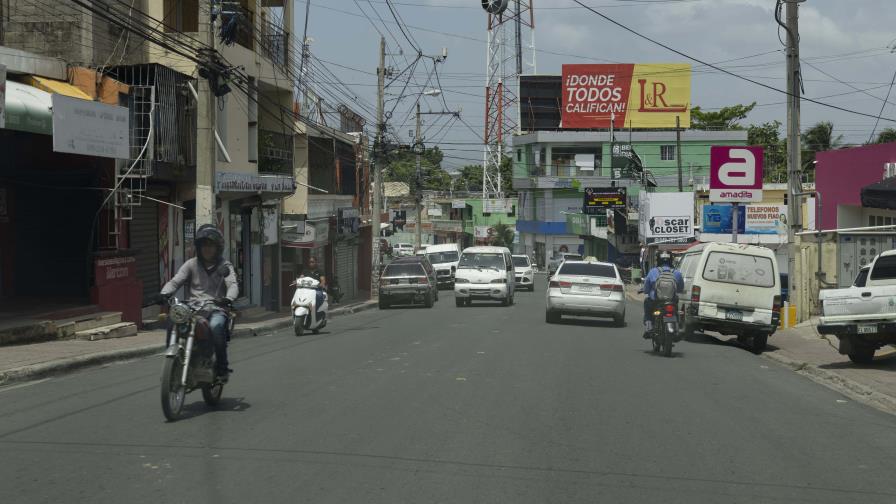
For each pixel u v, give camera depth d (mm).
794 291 23250
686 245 47062
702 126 78688
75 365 12938
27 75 17297
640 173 62312
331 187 40562
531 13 72500
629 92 70812
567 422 8938
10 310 16938
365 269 52344
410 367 13086
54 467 6660
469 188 129375
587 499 6125
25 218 19219
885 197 21406
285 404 9648
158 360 14562
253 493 6031
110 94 18609
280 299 32094
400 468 6828
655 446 7914
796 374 14336
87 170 18891
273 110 31125
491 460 7191
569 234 75875
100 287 18141
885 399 11039
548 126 75438
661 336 15805
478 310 29797
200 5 19328
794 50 21844
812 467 7262
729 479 6781
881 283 15438
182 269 9070
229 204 26734
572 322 24906
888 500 6277
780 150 67000
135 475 6445
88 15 20766
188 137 21578
